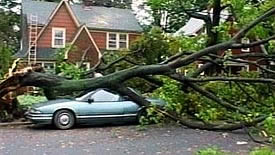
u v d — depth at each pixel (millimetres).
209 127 4000
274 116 3742
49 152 9461
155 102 4402
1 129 13422
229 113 4297
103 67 11281
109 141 11055
